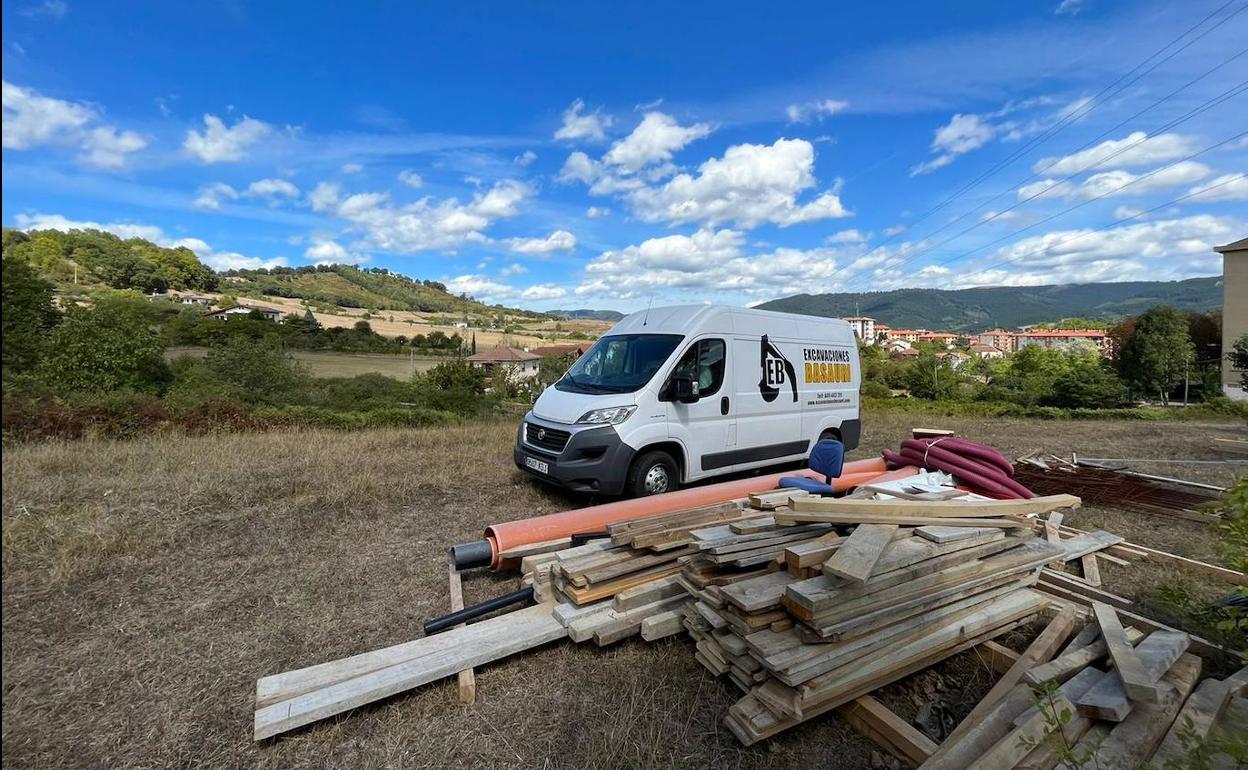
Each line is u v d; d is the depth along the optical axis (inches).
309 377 1166.3
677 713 109.7
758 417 282.5
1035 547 145.3
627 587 140.3
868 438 498.6
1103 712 88.8
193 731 104.3
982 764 82.0
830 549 116.2
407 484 271.9
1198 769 73.0
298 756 98.7
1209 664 120.9
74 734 102.7
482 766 97.0
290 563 180.4
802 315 316.8
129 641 133.6
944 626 120.3
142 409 478.6
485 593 162.7
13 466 283.3
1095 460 336.8
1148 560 189.0
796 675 96.3
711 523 156.6
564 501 253.1
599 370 269.4
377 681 109.7
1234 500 113.7
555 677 121.0
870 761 99.0
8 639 132.3
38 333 780.6
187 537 199.6
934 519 133.3
